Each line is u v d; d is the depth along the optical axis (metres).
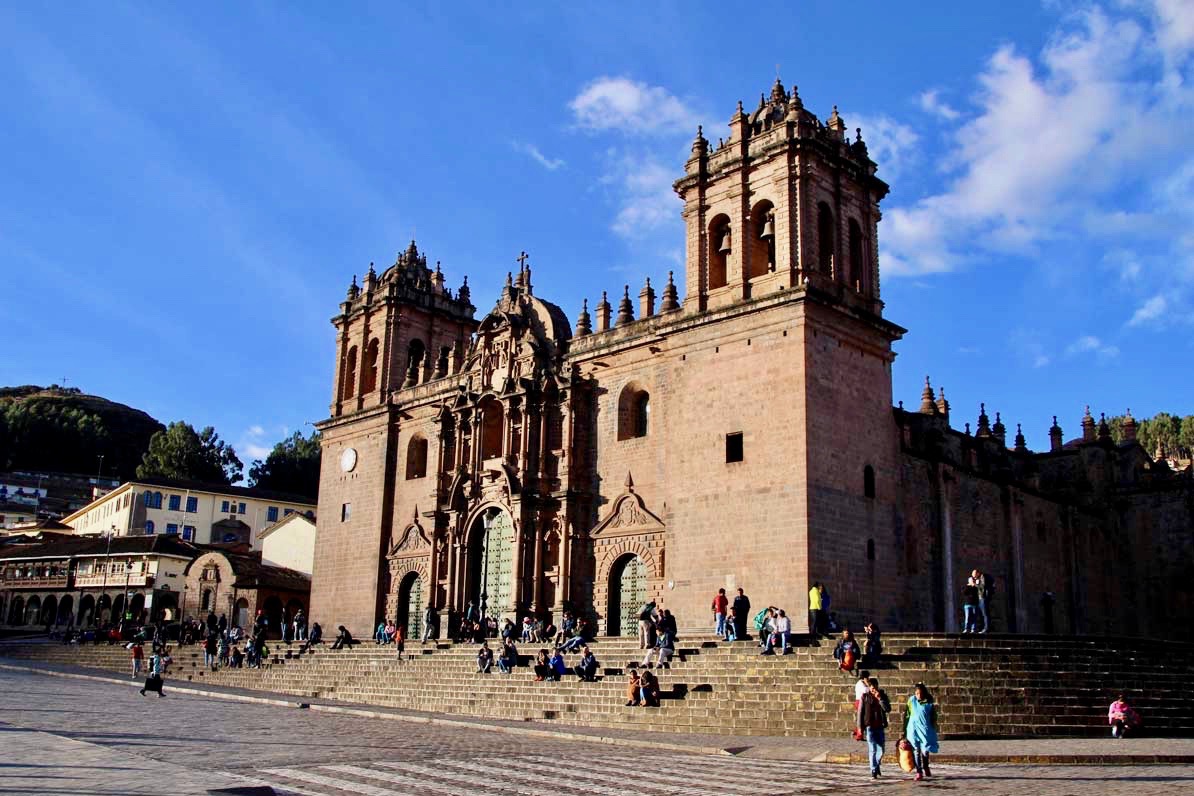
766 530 50.09
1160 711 36.81
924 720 26.09
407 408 74.81
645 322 60.97
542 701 44.16
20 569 117.62
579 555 61.22
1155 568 76.12
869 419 54.22
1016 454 79.69
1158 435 168.88
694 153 58.94
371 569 73.69
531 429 64.31
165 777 19.09
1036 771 27.19
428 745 32.38
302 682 57.69
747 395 52.66
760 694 38.16
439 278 83.56
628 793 22.56
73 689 50.44
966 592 44.44
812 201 54.22
